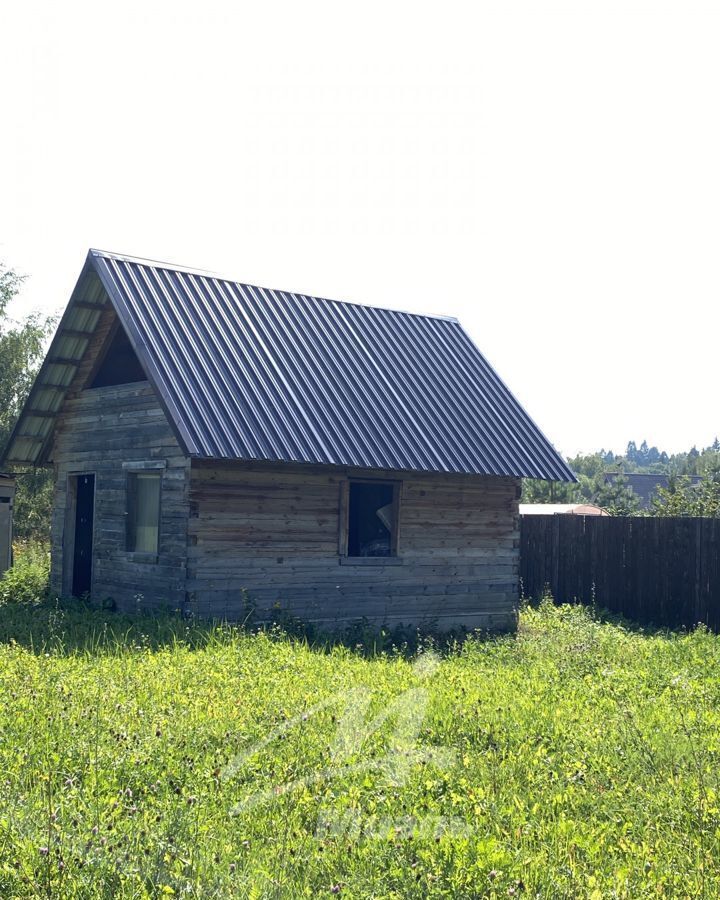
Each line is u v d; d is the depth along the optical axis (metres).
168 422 15.80
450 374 20.55
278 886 5.15
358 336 20.33
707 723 9.62
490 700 10.09
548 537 23.27
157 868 5.23
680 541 20.23
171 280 18.59
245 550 16.31
